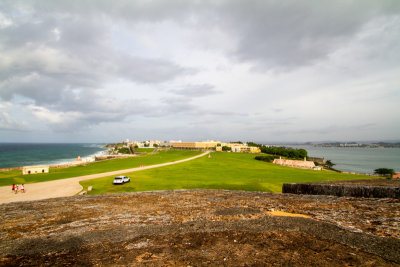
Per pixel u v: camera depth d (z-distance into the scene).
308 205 12.66
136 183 39.47
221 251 7.54
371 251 7.00
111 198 17.34
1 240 9.45
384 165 152.50
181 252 7.59
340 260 6.61
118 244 8.52
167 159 104.38
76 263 7.18
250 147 197.50
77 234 9.75
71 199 17.47
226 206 13.45
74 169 66.94
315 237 8.27
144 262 6.99
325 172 68.25
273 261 6.71
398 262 6.28
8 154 199.00
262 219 10.48
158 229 9.88
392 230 8.33
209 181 41.81
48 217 12.65
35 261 7.43
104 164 82.56
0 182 42.59
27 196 30.39
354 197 13.81
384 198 12.84
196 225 10.18
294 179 46.25
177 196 17.27
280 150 149.00
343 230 8.67
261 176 50.56
